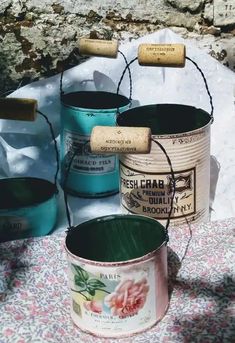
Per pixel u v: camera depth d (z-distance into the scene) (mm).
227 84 576
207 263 415
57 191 486
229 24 610
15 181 499
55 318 381
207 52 617
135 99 585
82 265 354
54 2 596
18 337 364
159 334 365
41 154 579
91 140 388
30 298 395
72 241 378
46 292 401
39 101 581
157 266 364
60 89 560
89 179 521
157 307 370
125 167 453
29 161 570
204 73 577
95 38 608
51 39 605
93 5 600
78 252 384
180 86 579
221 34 615
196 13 608
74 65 614
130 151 389
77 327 372
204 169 456
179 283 405
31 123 578
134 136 385
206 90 568
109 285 354
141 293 359
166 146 432
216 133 551
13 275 410
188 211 453
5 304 389
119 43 587
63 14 600
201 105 578
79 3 599
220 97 576
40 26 601
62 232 453
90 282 355
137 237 397
